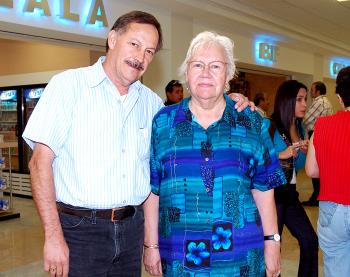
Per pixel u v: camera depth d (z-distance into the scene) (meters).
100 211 1.87
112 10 5.45
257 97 6.55
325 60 11.84
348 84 2.30
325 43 10.32
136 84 2.04
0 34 4.91
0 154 6.36
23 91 7.96
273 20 8.02
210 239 1.69
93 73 1.88
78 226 1.85
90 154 1.82
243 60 8.45
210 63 1.69
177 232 1.73
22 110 7.94
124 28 1.84
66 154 1.83
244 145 1.76
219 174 1.71
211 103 1.73
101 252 1.89
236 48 8.22
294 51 10.23
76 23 5.04
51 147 1.74
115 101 1.89
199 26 7.09
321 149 2.31
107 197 1.85
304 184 8.83
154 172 1.89
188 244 1.70
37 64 7.63
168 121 1.82
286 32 8.66
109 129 1.86
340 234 2.27
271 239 1.88
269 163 1.84
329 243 2.33
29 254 4.40
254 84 11.45
